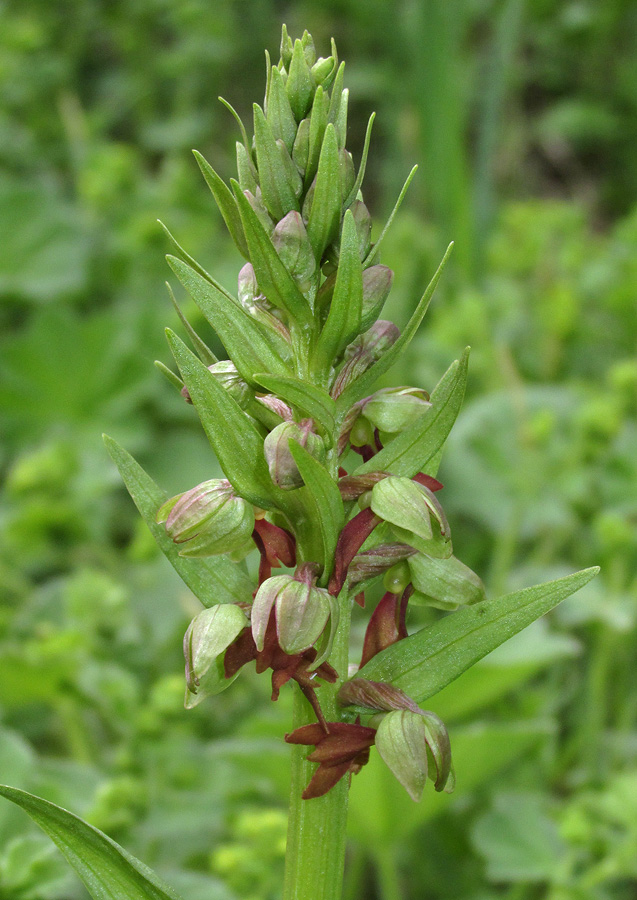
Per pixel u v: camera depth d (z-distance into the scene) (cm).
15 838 19
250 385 14
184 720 25
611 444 32
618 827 23
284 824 21
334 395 15
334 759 14
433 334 40
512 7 50
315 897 15
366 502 14
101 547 32
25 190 44
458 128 45
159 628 28
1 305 45
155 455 37
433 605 15
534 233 47
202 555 15
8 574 30
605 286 44
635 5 65
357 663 16
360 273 14
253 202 15
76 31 63
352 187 15
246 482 14
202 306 14
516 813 23
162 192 49
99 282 45
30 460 31
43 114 56
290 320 15
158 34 66
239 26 65
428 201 53
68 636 24
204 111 61
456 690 23
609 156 65
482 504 33
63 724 29
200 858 24
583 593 28
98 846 14
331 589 14
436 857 26
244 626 14
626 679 30
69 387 38
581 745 28
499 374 39
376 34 61
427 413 14
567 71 67
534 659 23
